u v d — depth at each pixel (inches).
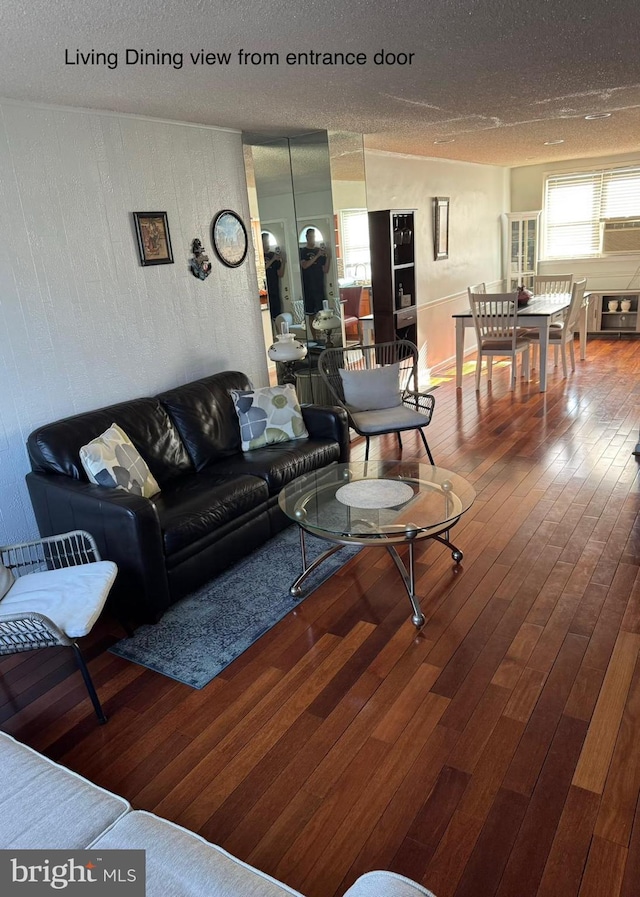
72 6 72.6
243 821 69.1
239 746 79.7
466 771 73.6
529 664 90.8
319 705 86.0
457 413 217.8
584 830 65.4
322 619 105.7
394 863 63.4
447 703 84.5
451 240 285.3
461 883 61.0
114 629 107.6
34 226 118.5
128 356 140.0
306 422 152.0
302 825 68.2
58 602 86.8
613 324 332.8
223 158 159.9
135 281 139.6
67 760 79.4
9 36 80.0
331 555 126.5
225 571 124.1
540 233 342.6
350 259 193.5
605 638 95.2
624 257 323.0
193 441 139.5
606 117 185.3
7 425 118.2
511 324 231.1
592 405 214.2
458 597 108.7
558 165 328.5
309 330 191.6
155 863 48.8
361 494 113.9
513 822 66.8
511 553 121.9
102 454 111.0
